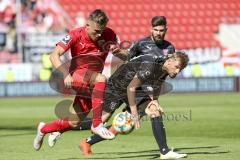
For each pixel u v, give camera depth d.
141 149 30.41
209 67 93.12
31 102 74.06
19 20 91.69
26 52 91.75
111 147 31.52
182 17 105.69
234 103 67.38
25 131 42.03
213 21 105.94
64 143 33.84
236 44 103.50
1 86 84.75
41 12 95.19
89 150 27.80
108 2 104.56
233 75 92.38
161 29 26.48
